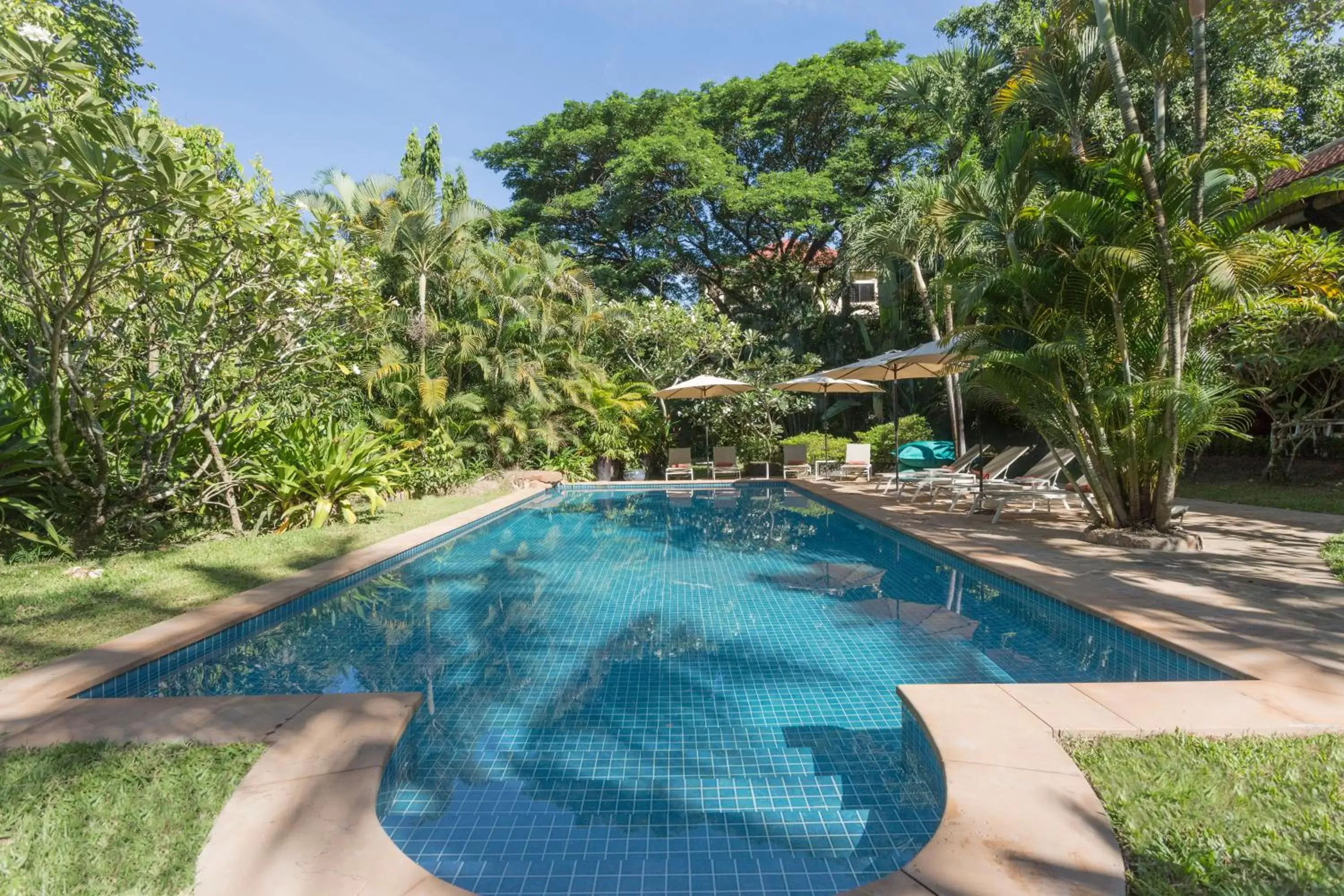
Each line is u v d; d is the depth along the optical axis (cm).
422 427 1423
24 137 467
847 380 1330
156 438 764
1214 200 658
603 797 288
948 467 1230
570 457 1691
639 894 227
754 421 1933
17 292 733
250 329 820
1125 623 437
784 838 258
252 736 299
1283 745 275
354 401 1348
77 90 523
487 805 282
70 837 228
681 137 2117
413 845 254
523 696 396
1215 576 562
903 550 822
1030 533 810
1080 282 680
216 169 664
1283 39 916
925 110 1480
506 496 1289
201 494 859
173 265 791
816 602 595
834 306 2416
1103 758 267
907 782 297
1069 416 718
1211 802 237
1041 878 200
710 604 589
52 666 390
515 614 570
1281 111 1440
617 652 471
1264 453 1294
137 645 427
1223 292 625
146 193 536
